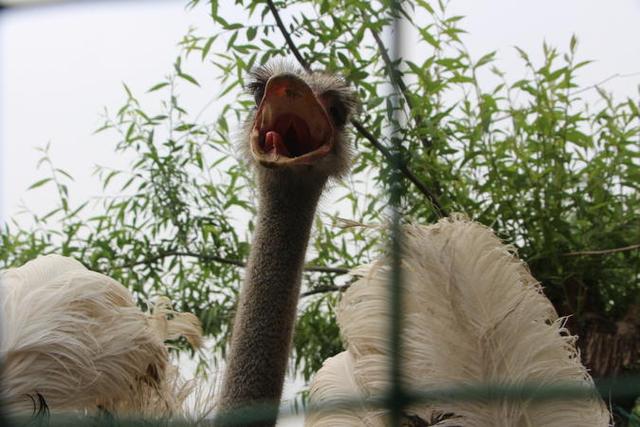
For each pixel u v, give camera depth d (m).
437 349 2.01
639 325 2.50
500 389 1.68
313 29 2.40
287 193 2.14
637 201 2.59
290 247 2.13
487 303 2.04
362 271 2.15
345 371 2.11
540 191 2.57
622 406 2.29
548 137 2.56
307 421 2.06
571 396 1.64
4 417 1.95
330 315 2.72
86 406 2.08
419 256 2.08
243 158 2.40
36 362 2.05
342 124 2.28
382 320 2.07
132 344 2.14
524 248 2.56
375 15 2.37
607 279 2.56
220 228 2.71
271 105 2.09
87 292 2.14
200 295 2.76
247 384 2.06
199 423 2.04
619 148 2.55
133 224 2.72
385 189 2.18
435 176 2.54
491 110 2.54
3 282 2.17
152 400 2.17
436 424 1.94
